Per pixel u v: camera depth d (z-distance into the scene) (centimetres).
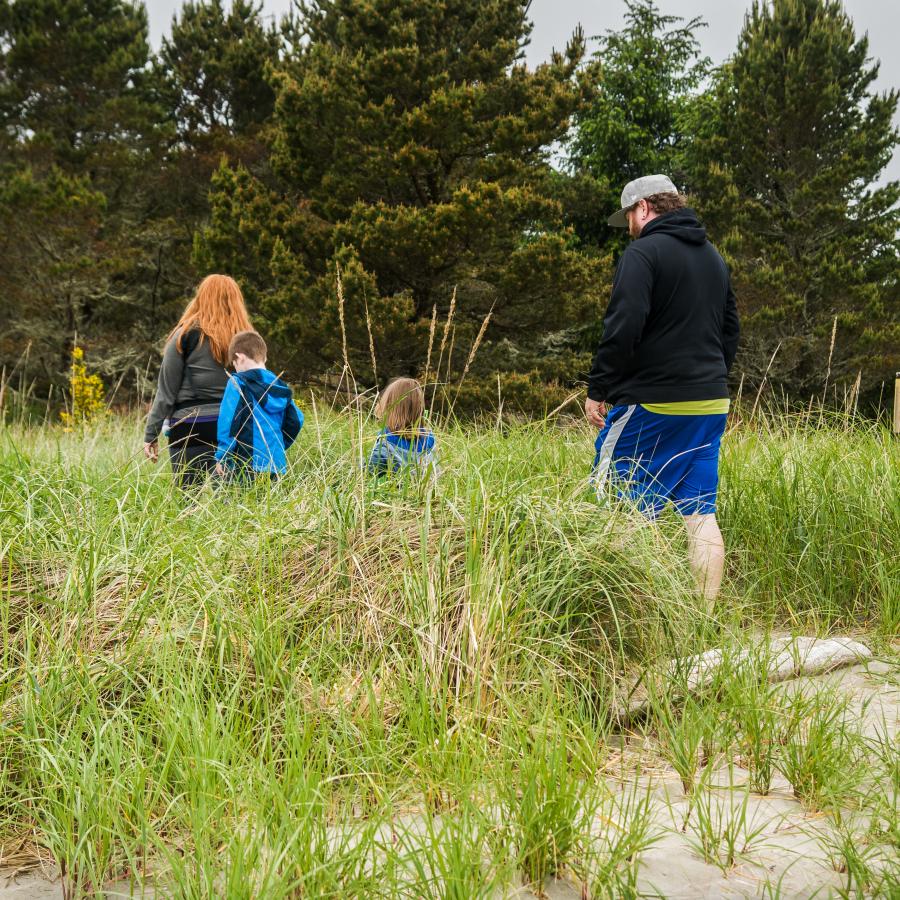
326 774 216
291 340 1354
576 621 287
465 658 260
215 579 286
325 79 1406
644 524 315
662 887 181
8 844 204
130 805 194
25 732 220
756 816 212
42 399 2059
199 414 465
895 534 389
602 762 230
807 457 436
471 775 208
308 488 343
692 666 273
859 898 169
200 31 2364
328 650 269
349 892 168
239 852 169
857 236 1889
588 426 471
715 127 2188
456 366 1409
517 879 185
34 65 2266
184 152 2281
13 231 2056
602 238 2302
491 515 299
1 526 307
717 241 1994
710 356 362
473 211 1277
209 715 222
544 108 1424
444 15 1491
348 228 1341
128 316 2295
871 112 1984
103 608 276
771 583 379
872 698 280
